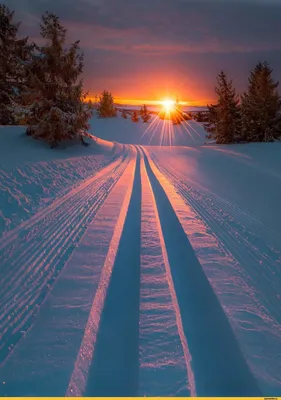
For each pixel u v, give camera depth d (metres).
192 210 7.67
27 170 10.57
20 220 6.14
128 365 2.44
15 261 4.38
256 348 2.69
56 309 3.22
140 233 5.62
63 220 6.34
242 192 11.12
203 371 2.39
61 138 19.09
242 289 3.76
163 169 16.34
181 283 3.82
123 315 3.11
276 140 34.19
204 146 33.62
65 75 18.84
